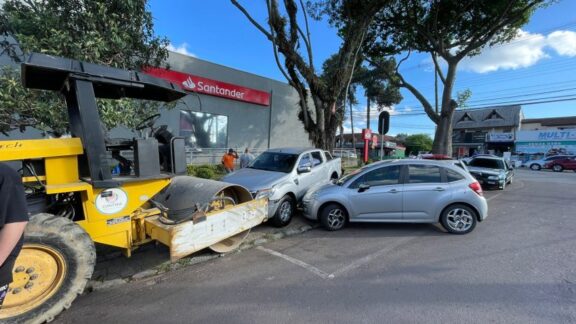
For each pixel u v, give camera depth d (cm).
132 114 641
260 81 1628
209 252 468
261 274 396
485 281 367
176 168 386
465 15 1453
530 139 3834
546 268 405
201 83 1332
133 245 366
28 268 269
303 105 1068
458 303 316
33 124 586
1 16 584
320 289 352
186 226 358
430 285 359
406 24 1489
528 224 639
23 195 174
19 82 539
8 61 806
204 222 381
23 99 540
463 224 564
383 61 1920
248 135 1585
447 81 1539
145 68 736
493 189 1208
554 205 859
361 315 296
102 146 318
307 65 1016
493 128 4356
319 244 518
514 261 431
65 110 565
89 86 314
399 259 444
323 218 597
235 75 1495
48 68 287
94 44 558
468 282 365
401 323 281
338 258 452
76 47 543
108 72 330
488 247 492
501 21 1367
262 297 334
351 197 586
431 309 305
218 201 423
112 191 334
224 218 410
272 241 538
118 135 1052
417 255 459
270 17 950
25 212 172
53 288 280
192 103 1320
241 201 484
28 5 627
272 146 1719
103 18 579
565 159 2717
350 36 1029
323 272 401
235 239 487
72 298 288
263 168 721
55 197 340
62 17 579
